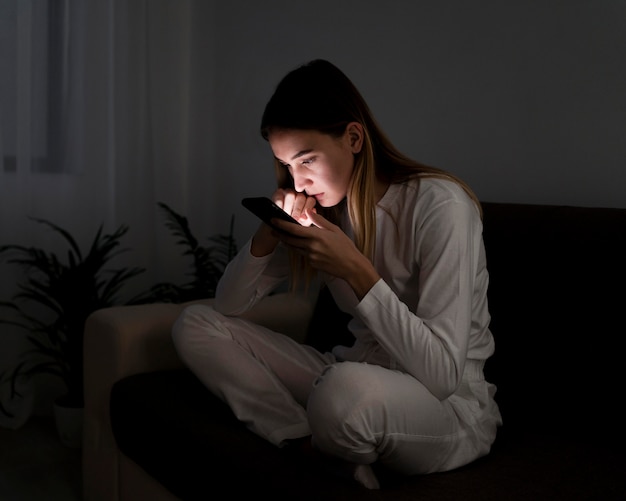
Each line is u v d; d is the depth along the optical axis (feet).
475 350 4.17
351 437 3.45
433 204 3.91
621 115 5.24
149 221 9.13
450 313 3.68
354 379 3.51
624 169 5.26
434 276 3.76
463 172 6.40
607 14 5.27
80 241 8.74
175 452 4.42
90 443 5.72
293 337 6.17
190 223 9.75
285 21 8.18
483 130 6.21
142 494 5.14
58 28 8.39
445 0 6.41
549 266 4.71
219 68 9.26
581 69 5.47
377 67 7.12
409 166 4.23
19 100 8.05
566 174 5.63
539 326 4.69
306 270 4.83
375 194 4.28
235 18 8.91
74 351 7.63
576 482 3.66
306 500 3.45
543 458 3.99
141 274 9.12
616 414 4.23
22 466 6.93
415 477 3.78
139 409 4.86
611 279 4.36
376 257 4.28
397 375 3.66
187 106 9.61
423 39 6.64
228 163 9.27
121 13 8.66
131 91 8.82
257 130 8.70
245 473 3.83
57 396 8.62
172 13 9.32
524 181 5.93
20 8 7.98
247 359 4.50
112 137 8.84
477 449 3.96
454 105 6.42
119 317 5.52
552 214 4.92
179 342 4.65
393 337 3.67
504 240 5.05
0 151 8.03
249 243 4.79
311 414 3.59
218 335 4.61
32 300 8.35
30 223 8.36
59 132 8.50
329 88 4.06
